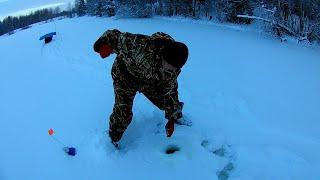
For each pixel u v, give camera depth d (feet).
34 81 18.49
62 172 11.34
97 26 28.78
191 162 11.25
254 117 13.66
